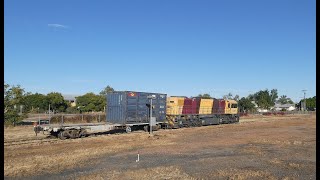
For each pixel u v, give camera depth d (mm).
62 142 26250
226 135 33562
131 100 36281
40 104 66438
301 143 26531
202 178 14031
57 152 21328
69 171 15523
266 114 91062
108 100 36875
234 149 23047
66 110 68312
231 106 54719
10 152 20938
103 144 25453
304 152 21703
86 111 67875
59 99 68938
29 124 40438
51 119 42688
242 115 82938
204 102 48781
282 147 24219
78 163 17375
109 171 15445
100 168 16250
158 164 17250
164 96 41062
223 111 52719
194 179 13844
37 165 16641
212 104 50562
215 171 15438
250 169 15992
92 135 32312
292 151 22156
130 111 36094
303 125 48875
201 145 25156
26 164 16922
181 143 26391
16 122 39156
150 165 17000
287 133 35844
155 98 39500
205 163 17531
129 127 35781
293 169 16125
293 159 18953
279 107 146375
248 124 51312
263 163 17641
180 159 18781
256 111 103562
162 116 40562
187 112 45219
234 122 55125
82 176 14414
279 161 18203
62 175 14680
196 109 47062
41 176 14492
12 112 37969
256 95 126562
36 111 65312
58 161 17828
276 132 37250
